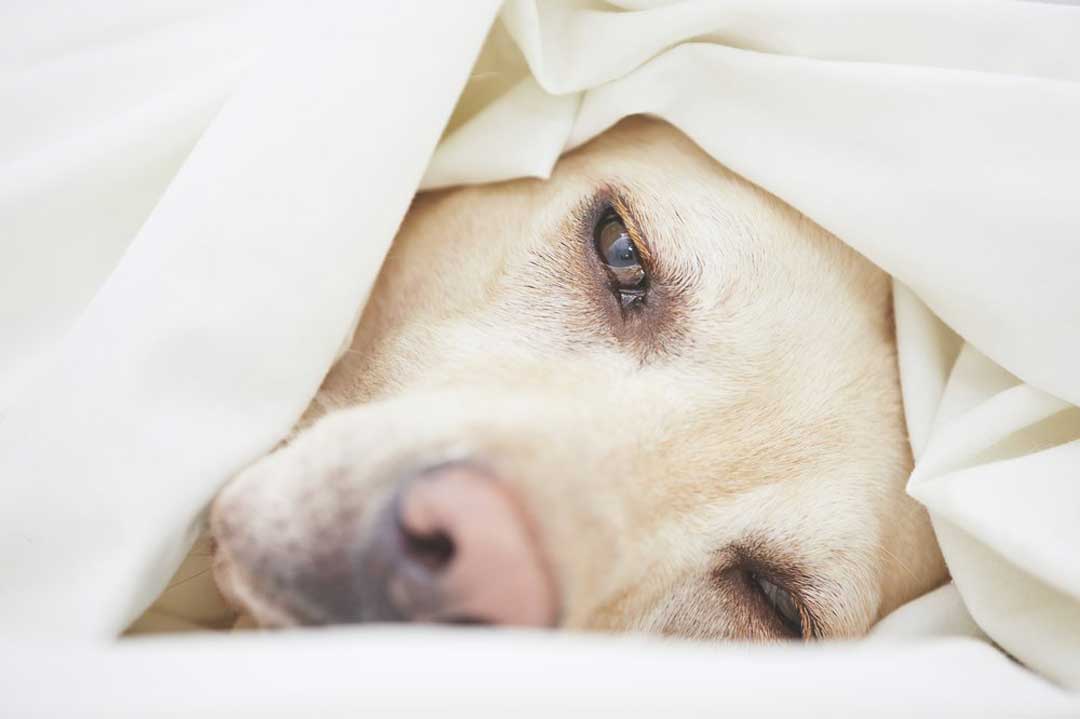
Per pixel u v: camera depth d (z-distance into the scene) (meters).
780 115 0.33
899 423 0.35
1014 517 0.29
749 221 0.34
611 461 0.30
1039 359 0.31
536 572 0.26
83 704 0.20
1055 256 0.31
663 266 0.34
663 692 0.22
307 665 0.21
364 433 0.28
